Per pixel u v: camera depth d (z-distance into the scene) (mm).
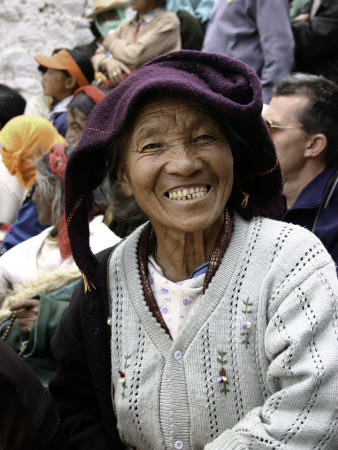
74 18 6062
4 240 3170
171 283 1447
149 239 1529
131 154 1397
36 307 2271
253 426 1256
